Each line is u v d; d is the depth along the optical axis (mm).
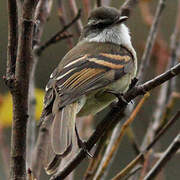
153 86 8922
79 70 10039
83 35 12172
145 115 14094
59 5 11906
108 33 11820
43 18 11031
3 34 18734
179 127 17266
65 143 8609
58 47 18094
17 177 7996
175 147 9156
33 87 10680
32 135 10406
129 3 12273
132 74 11094
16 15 7867
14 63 7992
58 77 9898
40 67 17984
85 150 8938
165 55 12555
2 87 17438
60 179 8789
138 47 14609
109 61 10531
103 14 12016
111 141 10414
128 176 9789
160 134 9711
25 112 7918
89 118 11555
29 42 7719
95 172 9875
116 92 9891
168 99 11297
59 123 9000
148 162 10461
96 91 10023
